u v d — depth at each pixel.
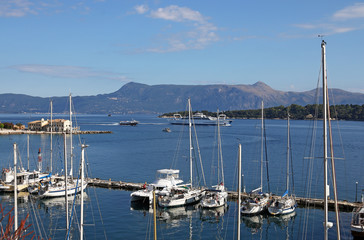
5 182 70.12
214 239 46.53
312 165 107.69
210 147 163.25
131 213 56.91
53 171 96.44
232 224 52.25
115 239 45.72
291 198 60.50
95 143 180.38
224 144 177.38
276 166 107.00
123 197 67.00
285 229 50.00
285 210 55.34
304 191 73.38
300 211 58.06
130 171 98.31
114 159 122.06
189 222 53.06
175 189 62.94
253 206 55.91
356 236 45.06
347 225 50.91
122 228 49.88
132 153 139.12
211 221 53.59
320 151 141.62
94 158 123.94
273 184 80.94
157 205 61.34
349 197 68.06
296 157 126.31
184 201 61.28
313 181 83.62
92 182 76.75
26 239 44.03
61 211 56.97
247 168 104.19
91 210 58.25
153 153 139.88
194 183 82.50
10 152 131.75
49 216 54.31
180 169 103.31
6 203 61.41
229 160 121.19
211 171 99.25
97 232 48.16
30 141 178.50
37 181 72.44
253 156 130.75
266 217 55.22
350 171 96.56
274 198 59.91
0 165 103.56
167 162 116.44
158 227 50.66
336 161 114.50
